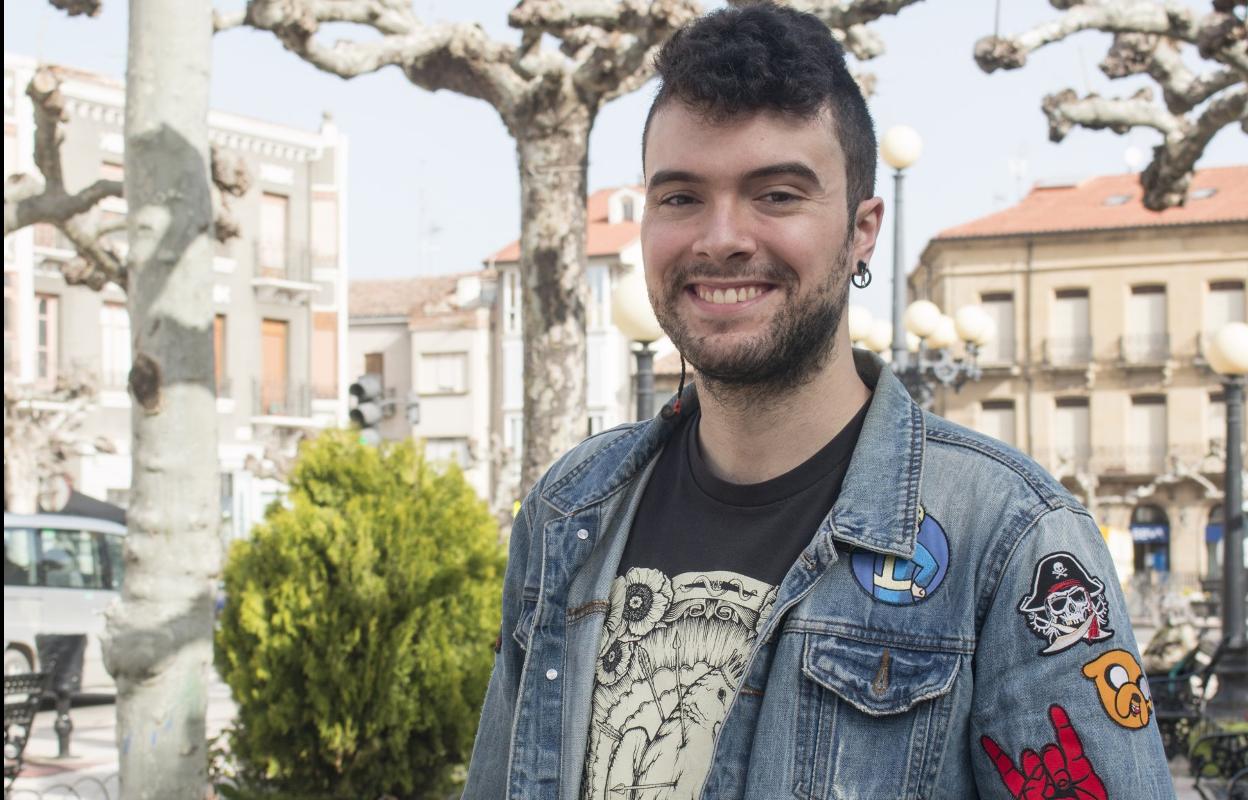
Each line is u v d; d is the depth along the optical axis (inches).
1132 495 1706.4
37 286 1242.6
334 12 259.1
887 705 58.7
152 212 197.8
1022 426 1756.9
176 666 196.4
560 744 66.8
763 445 64.9
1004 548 59.1
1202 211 1713.8
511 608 74.9
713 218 62.4
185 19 198.5
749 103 61.5
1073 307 1747.0
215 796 243.4
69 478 620.1
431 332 1895.9
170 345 197.6
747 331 62.2
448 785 242.8
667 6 252.4
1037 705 56.9
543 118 276.4
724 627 63.4
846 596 60.9
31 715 312.2
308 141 1478.8
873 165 66.5
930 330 524.4
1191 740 314.5
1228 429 382.3
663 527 67.5
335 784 237.0
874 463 62.7
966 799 59.5
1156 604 1090.1
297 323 1467.8
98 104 1258.0
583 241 282.4
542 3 258.8
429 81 284.4
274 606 234.8
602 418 1760.6
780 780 59.4
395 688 231.9
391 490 244.5
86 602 536.1
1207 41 277.6
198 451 199.6
